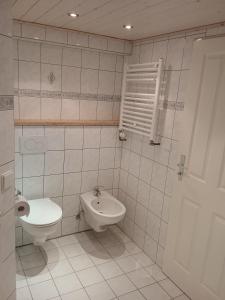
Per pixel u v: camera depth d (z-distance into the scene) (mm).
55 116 2629
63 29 2328
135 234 2811
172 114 2182
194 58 1906
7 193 1380
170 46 2168
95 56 2674
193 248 2039
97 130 2777
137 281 2258
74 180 2785
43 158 2549
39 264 2383
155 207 2465
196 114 1936
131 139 2779
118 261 2506
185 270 2133
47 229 2162
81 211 2914
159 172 2383
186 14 1651
